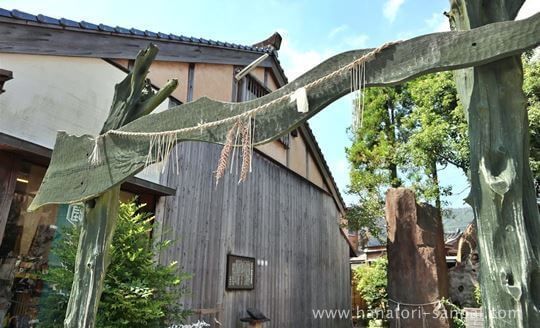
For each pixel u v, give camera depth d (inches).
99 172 72.8
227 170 211.9
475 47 43.2
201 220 185.8
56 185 79.8
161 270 125.1
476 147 44.4
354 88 49.1
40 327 110.1
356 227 337.4
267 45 294.0
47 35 123.4
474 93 45.7
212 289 186.1
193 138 61.6
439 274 171.8
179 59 187.5
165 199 164.4
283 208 274.1
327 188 376.8
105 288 108.7
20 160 115.9
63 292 117.6
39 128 119.0
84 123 135.5
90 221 74.8
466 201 45.6
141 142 68.0
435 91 248.7
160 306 124.7
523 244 39.4
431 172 277.3
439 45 45.0
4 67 111.2
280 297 251.6
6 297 113.0
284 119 53.6
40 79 121.3
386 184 331.6
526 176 43.0
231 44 231.1
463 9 48.8
